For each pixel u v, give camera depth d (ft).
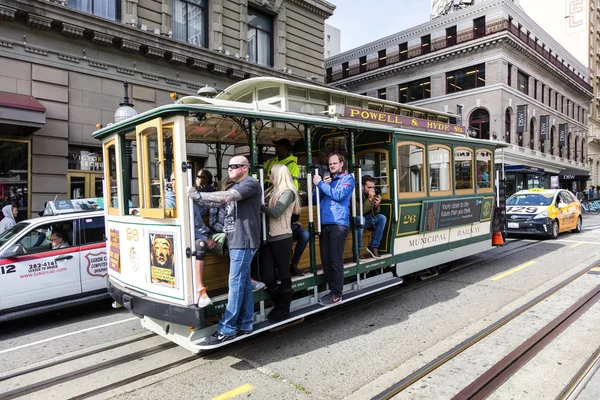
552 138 125.59
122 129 15.89
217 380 13.10
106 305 23.44
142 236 14.87
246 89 21.70
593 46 168.35
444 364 13.87
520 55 104.99
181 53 43.96
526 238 44.19
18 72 34.42
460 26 104.78
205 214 16.47
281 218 15.06
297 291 17.13
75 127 37.81
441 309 19.92
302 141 24.73
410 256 22.86
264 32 55.57
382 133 21.68
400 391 12.08
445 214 25.48
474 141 28.50
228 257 16.08
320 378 13.04
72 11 36.01
